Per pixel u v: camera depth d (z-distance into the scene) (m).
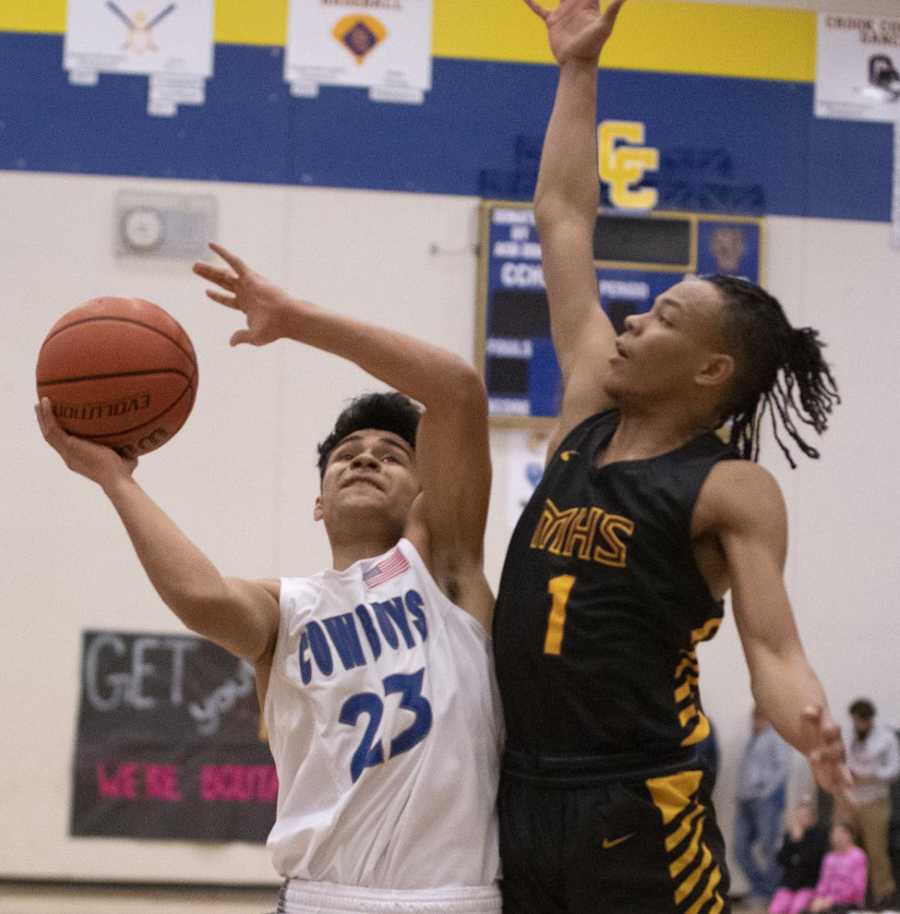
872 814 14.35
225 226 15.75
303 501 15.56
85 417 4.47
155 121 15.80
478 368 15.47
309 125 15.91
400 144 15.95
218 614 4.46
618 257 15.62
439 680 4.56
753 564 3.99
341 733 4.52
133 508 4.44
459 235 15.88
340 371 15.73
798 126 16.12
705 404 4.32
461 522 4.88
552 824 4.25
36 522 15.35
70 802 15.01
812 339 4.52
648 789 4.16
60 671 15.20
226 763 15.11
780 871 14.66
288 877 4.62
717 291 4.33
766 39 16.17
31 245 15.56
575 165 5.02
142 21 15.88
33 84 15.75
